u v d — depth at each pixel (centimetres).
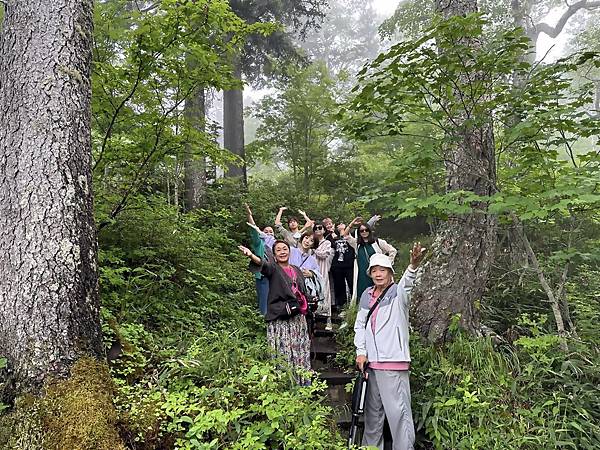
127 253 556
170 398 293
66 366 289
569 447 332
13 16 323
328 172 1213
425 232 1214
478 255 465
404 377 354
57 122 311
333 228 734
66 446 255
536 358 401
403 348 352
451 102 411
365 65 377
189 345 410
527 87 369
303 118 1218
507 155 477
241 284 663
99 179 525
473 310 467
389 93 384
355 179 1222
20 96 310
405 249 995
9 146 306
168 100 507
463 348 418
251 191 1125
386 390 349
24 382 281
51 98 312
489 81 389
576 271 618
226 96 1298
